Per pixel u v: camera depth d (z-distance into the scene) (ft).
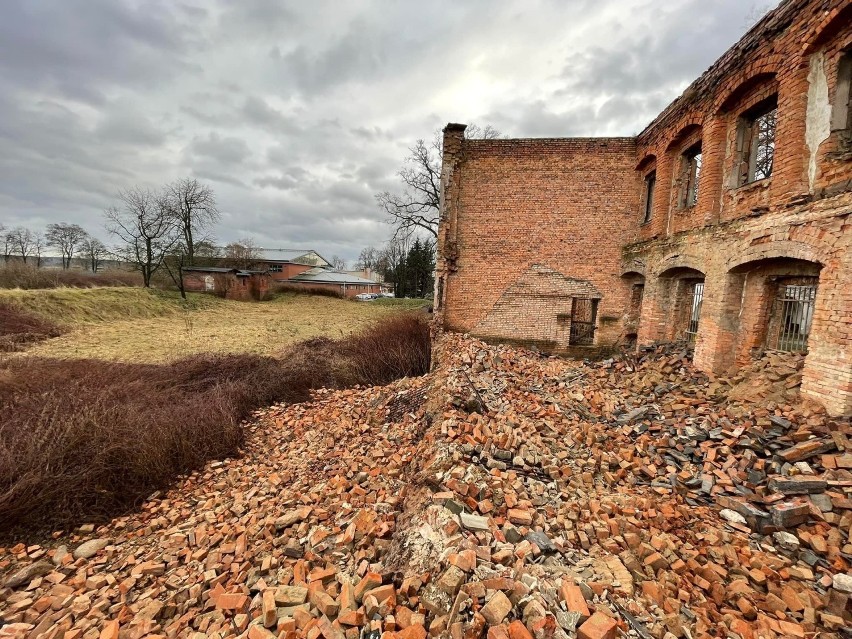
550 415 21.04
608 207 38.55
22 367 31.32
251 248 169.37
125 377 30.96
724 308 24.23
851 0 16.25
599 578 9.87
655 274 32.71
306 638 8.68
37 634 10.95
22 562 14.48
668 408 21.84
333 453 21.33
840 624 8.96
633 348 37.76
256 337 57.47
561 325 40.01
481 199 39.68
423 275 165.89
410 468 17.16
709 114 26.08
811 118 18.74
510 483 13.93
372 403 27.96
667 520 12.87
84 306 66.54
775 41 20.63
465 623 8.05
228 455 22.94
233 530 15.31
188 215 122.52
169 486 19.80
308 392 33.45
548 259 39.58
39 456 17.74
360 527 13.47
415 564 10.38
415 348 39.29
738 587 10.07
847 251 16.40
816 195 18.03
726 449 16.65
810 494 13.30
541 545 10.71
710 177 25.91
